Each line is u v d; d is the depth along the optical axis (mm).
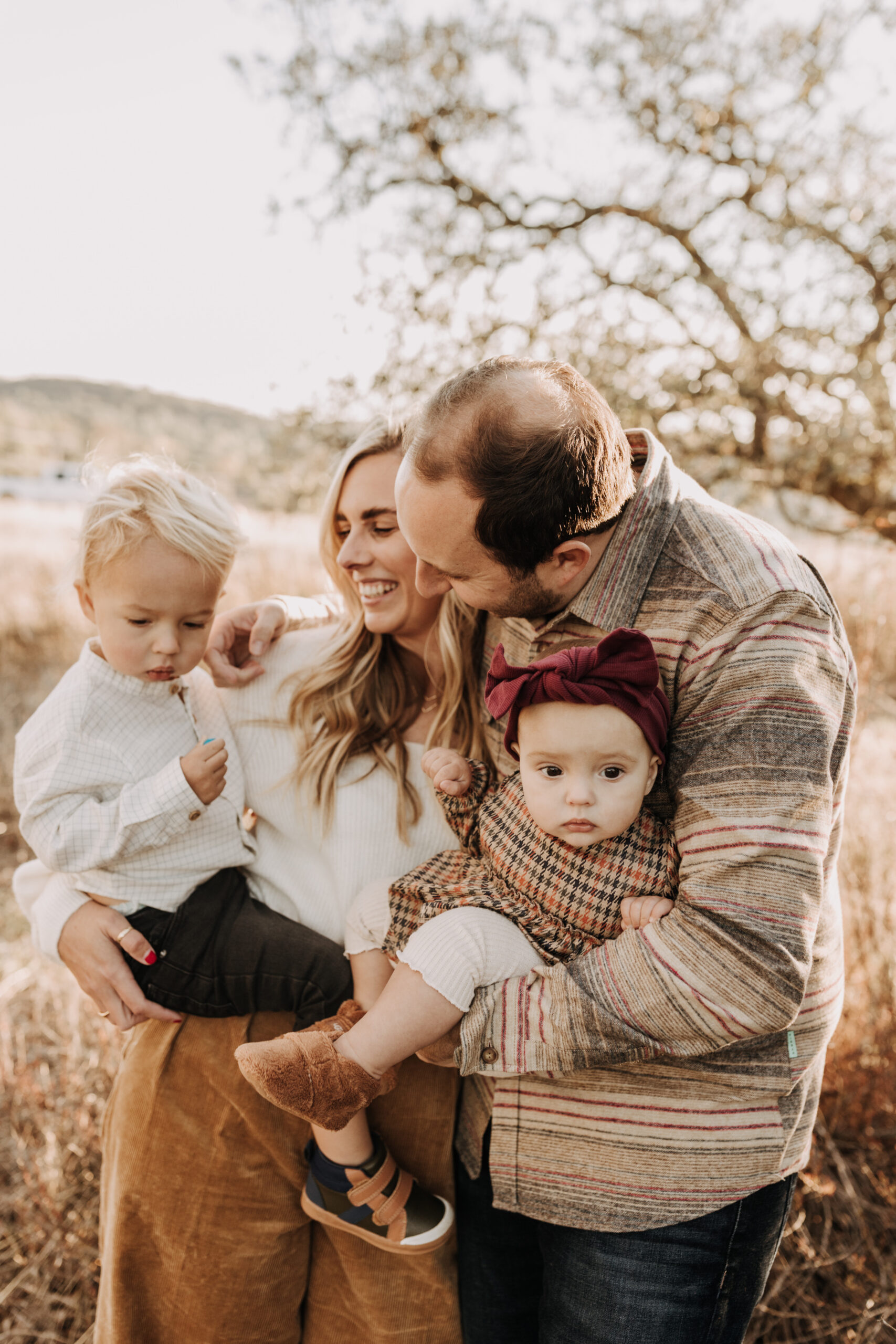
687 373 4887
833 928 1323
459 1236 1597
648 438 1343
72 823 1421
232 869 1597
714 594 1184
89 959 1470
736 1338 1352
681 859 1220
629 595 1247
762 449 4934
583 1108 1301
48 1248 2033
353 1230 1447
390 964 1449
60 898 1510
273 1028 1513
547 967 1243
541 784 1243
